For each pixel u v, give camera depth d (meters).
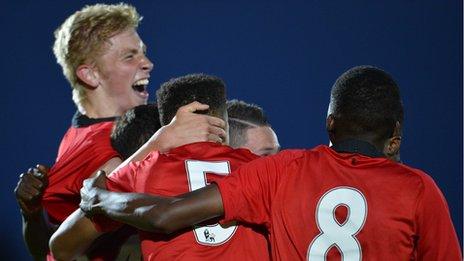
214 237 10.11
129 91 14.38
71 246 10.66
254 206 10.11
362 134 10.41
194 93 11.08
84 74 14.16
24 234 12.69
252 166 10.20
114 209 10.09
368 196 10.01
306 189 10.11
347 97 10.45
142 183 10.39
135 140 12.05
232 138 12.62
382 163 10.24
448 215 10.23
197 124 10.79
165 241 10.16
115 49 14.14
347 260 9.91
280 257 10.04
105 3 24.67
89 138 12.58
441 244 10.12
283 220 10.07
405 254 9.99
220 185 10.00
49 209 12.52
